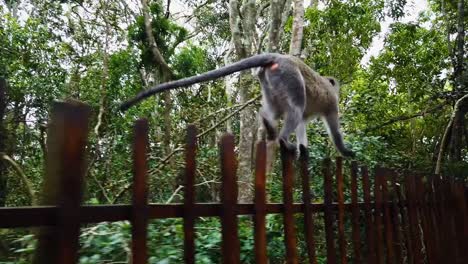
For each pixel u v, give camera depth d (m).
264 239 2.37
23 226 1.37
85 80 11.95
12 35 12.19
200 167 6.89
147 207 1.74
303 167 2.95
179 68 15.45
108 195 6.28
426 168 9.97
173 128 9.30
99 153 8.27
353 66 13.70
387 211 3.97
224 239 2.09
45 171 1.46
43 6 14.86
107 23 12.13
